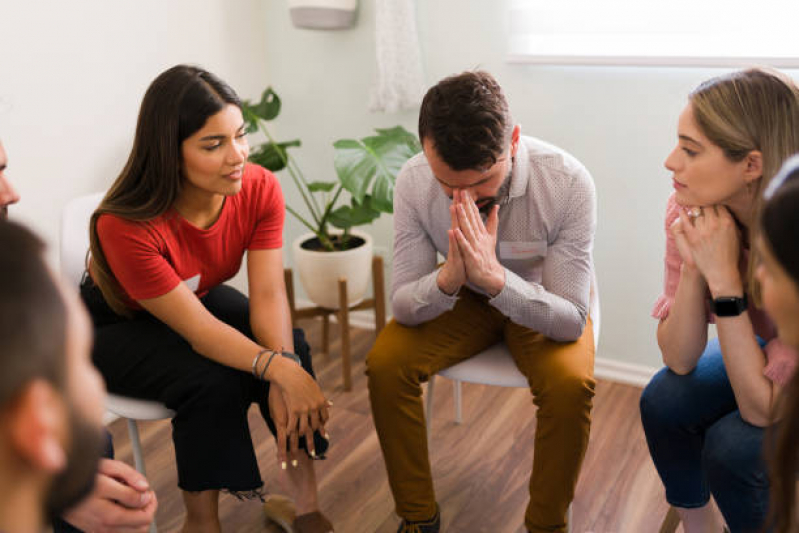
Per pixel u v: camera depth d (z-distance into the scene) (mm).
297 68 2615
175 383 1523
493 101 1373
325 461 2072
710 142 1252
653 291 2283
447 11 2258
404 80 2320
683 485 1525
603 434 2146
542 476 1577
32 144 1986
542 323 1548
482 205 1568
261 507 1913
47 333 452
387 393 1596
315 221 2648
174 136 1408
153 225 1477
